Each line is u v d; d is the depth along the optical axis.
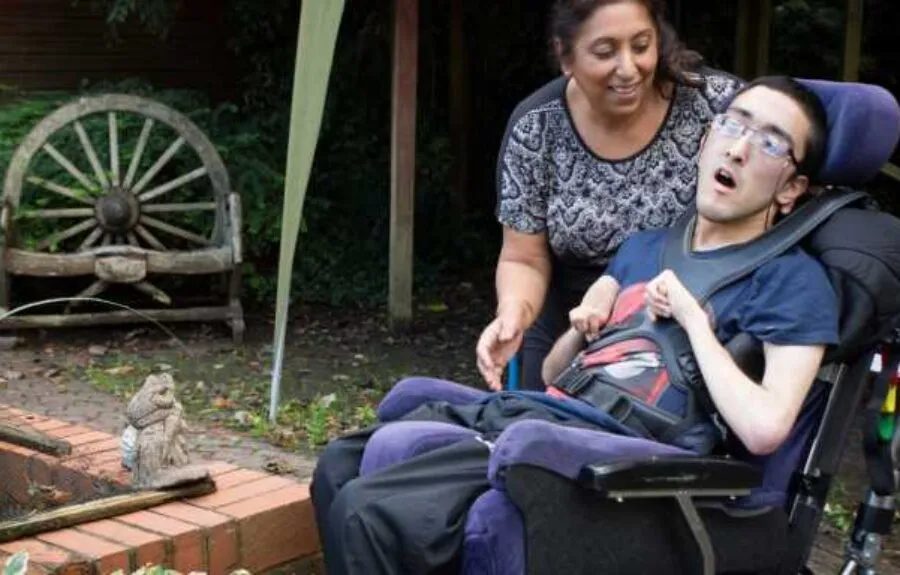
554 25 3.08
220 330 8.13
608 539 2.42
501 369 3.18
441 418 2.79
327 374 7.11
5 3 9.52
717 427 2.66
